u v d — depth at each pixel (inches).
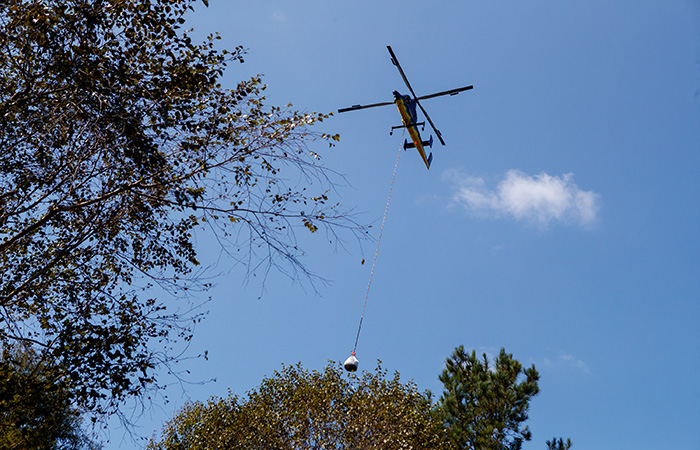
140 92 224.2
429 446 584.1
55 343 241.0
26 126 216.1
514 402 723.4
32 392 230.4
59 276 269.7
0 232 256.5
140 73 228.5
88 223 244.4
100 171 224.8
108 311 260.8
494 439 697.0
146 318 258.7
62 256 257.3
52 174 226.4
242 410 601.6
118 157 228.4
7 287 249.1
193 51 242.4
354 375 615.2
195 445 593.9
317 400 568.7
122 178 236.1
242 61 250.1
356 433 558.3
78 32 219.1
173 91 232.2
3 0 212.7
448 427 717.9
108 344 241.0
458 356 788.0
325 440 554.9
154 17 232.1
